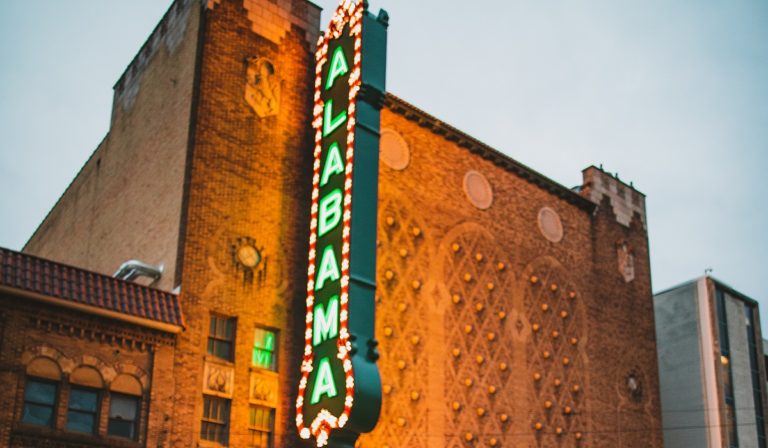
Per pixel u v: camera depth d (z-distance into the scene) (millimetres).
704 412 51250
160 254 31984
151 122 36219
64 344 26719
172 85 35094
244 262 31781
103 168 40844
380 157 37000
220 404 29781
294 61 35844
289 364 31672
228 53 34000
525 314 40688
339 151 32500
